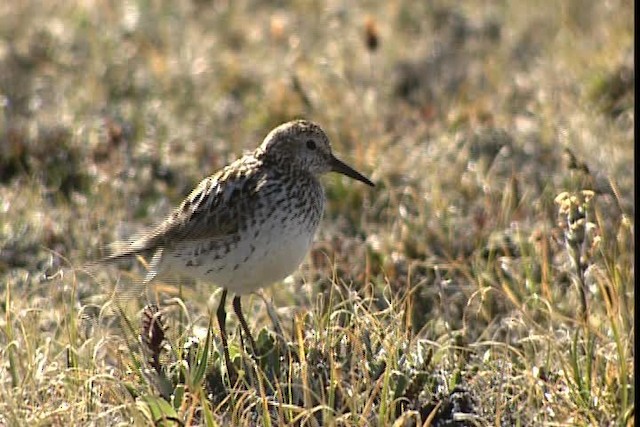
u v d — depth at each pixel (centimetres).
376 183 1505
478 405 1013
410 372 1028
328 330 1064
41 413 969
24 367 1030
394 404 973
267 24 2159
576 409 994
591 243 1191
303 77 1842
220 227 1091
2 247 1372
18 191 1487
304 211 1106
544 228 1294
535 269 1270
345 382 1019
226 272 1104
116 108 1753
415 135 1658
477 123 1661
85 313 1202
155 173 1561
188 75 1892
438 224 1362
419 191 1489
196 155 1608
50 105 1753
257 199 1086
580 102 1739
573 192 1277
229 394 999
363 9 2202
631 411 974
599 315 1133
